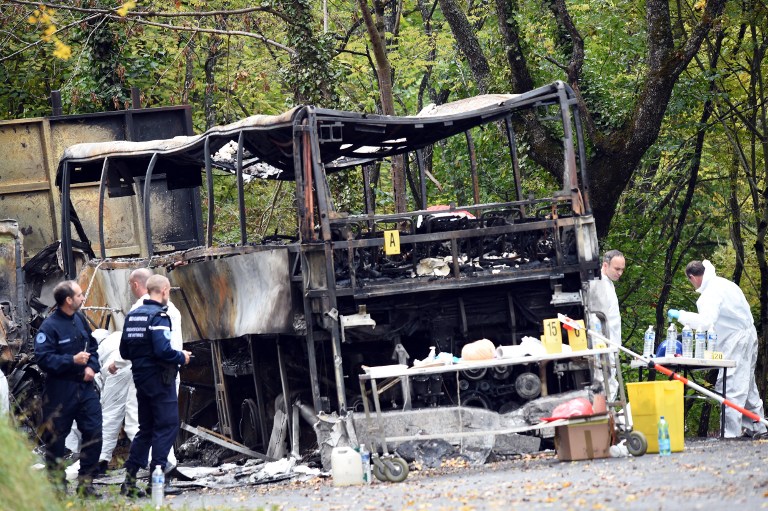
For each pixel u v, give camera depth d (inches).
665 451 825.5
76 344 866.8
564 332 974.4
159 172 1323.8
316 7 1993.1
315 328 946.7
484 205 958.4
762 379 1785.2
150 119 1558.8
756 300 2175.2
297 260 944.9
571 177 965.2
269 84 1852.9
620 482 664.4
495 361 842.2
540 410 915.4
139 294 930.1
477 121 1099.3
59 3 1721.2
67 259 1285.7
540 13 1578.5
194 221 1510.8
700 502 565.9
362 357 1010.7
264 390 1090.1
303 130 942.4
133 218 1504.7
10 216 1508.4
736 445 883.4
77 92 1707.7
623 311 1921.8
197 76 2214.6
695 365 963.3
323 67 1566.2
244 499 799.1
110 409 1001.5
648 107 1450.5
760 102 1888.5
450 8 1587.1
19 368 1213.1
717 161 1930.4
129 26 1727.4
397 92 2154.3
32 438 997.2
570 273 967.6
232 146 1285.7
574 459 831.7
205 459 1127.6
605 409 856.3
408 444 899.4
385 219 937.5
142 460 876.6
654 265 1910.7
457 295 970.1
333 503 708.0
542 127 1525.6
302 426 1043.9
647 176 1956.2
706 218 2037.4
